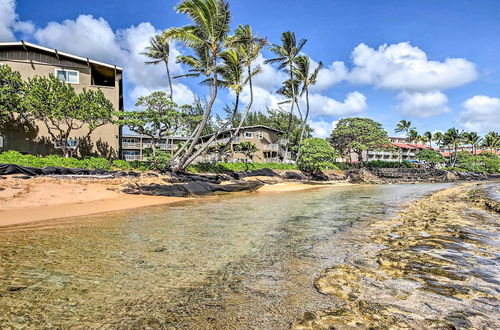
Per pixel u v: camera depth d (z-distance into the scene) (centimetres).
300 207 1302
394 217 980
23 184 1366
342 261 482
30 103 1773
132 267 451
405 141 9075
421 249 548
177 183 1966
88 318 289
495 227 775
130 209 1202
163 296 343
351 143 5138
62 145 2205
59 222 870
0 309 308
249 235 694
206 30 2070
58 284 379
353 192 2352
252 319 285
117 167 2098
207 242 620
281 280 396
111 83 2977
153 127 2328
